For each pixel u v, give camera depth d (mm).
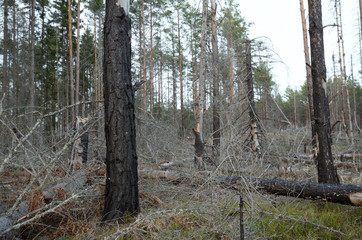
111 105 4074
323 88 5074
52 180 4820
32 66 18781
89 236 3350
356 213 4062
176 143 7750
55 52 24000
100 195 4332
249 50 6648
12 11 19812
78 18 15258
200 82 7848
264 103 6172
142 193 4801
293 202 4562
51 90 24516
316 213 4035
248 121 6168
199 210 3439
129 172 4055
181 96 24297
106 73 4152
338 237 3316
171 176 5621
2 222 3082
